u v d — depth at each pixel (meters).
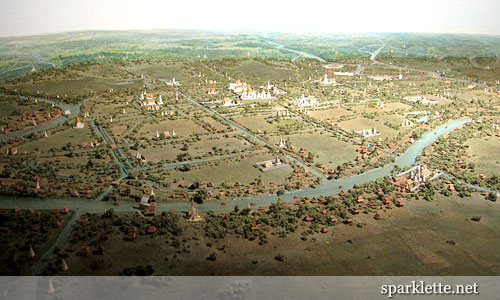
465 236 119.00
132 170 162.00
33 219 119.94
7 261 101.88
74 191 139.12
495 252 111.31
